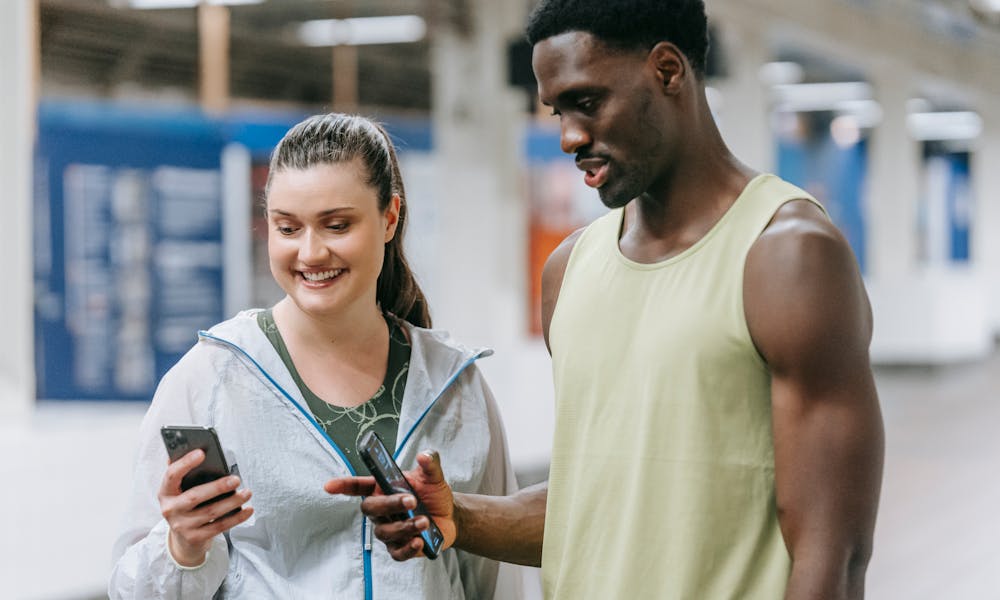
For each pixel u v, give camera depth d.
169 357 9.34
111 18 10.15
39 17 9.55
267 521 1.71
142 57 10.62
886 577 5.32
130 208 9.16
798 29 13.90
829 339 1.36
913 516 6.62
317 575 1.71
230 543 1.73
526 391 8.88
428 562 1.74
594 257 1.63
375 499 1.51
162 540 1.59
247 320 1.80
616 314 1.55
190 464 1.45
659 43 1.42
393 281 1.90
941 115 23.78
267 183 1.71
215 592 1.69
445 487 1.66
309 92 12.60
